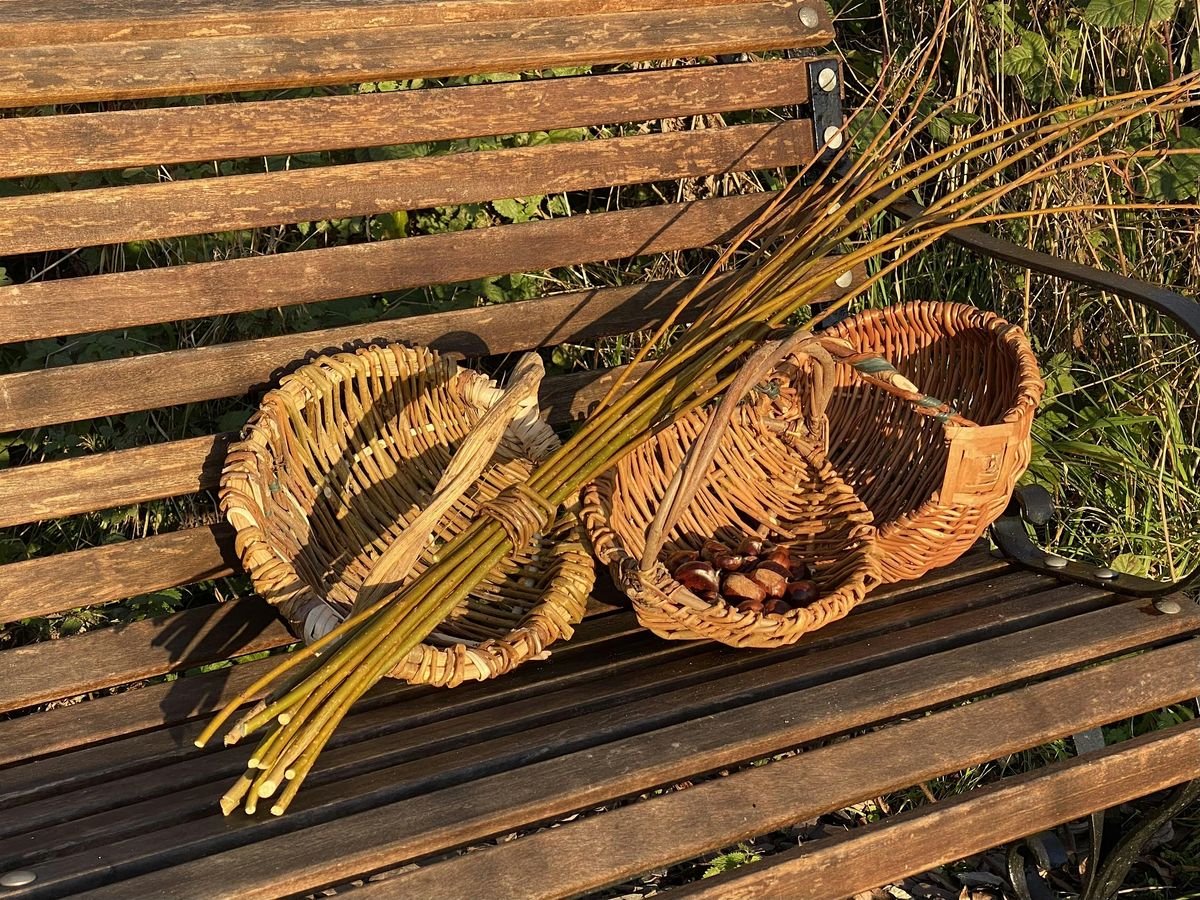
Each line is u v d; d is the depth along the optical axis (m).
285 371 1.75
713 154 2.00
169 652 1.63
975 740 1.46
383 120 1.78
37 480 1.58
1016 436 1.63
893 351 1.93
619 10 1.90
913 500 1.83
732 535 1.78
